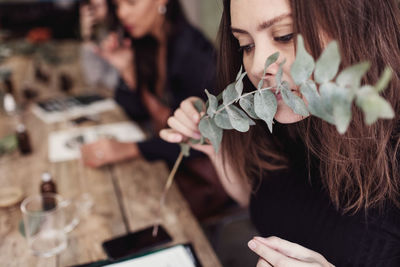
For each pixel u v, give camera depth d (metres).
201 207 1.76
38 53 3.78
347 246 0.97
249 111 0.69
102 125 2.07
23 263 1.07
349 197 0.94
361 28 0.73
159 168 1.61
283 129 1.10
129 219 1.27
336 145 0.84
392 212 0.90
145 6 1.94
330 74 0.46
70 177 1.54
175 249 1.10
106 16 2.47
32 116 2.21
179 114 1.07
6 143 1.74
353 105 0.77
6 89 2.52
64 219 1.14
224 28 0.94
